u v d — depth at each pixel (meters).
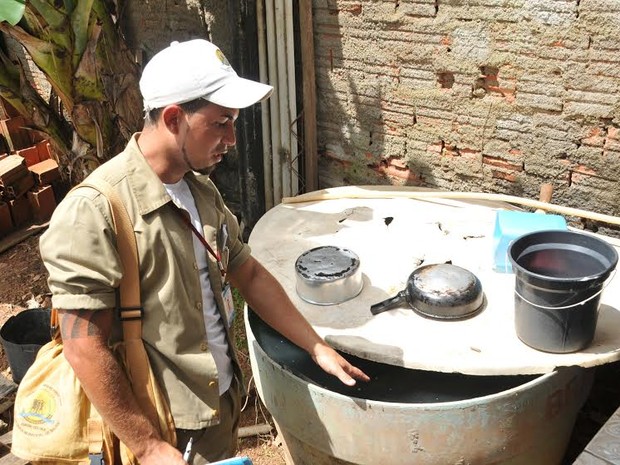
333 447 2.19
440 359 2.09
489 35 3.02
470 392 2.44
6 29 3.14
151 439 1.67
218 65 1.64
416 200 3.19
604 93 2.76
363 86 3.66
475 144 3.28
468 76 3.17
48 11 3.16
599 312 2.26
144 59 4.96
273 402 2.36
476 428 2.04
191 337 1.82
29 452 1.80
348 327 2.28
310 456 2.39
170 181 1.77
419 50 3.31
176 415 1.80
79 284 1.59
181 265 1.77
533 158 3.09
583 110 2.84
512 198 2.92
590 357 2.05
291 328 2.07
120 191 1.67
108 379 1.62
